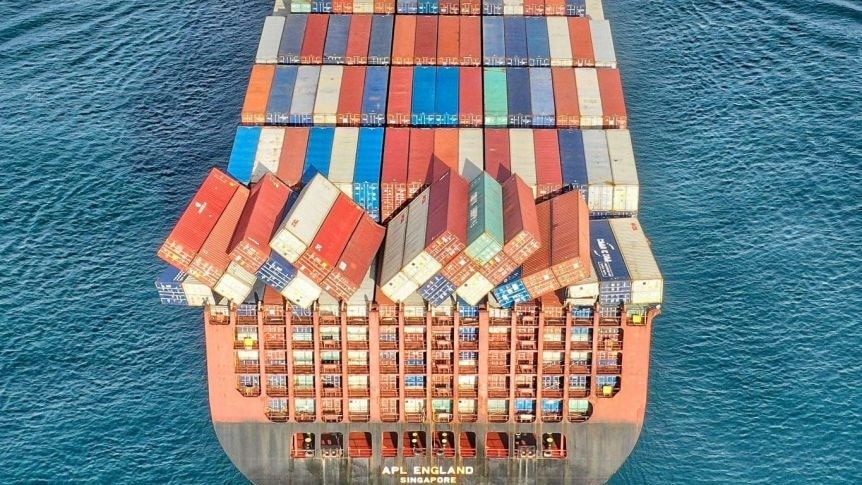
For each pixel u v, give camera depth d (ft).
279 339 287.28
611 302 279.69
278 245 273.33
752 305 349.82
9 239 376.68
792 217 382.22
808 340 337.93
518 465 291.58
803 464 303.07
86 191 396.78
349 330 289.33
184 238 279.69
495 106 338.54
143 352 338.34
